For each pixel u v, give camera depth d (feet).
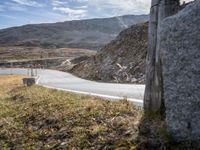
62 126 30.58
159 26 25.54
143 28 148.97
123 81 107.04
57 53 627.05
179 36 21.42
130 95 50.21
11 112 41.98
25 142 29.91
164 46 22.57
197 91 20.65
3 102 54.39
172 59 22.00
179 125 21.71
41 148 27.63
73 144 26.21
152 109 26.37
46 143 28.22
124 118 28.12
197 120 20.74
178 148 21.30
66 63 339.57
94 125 28.40
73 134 27.91
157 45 25.98
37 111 37.91
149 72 26.71
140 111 29.60
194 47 20.68
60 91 58.90
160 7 25.55
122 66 124.26
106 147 24.11
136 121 26.32
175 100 21.97
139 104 37.55
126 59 130.21
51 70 279.28
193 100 20.88
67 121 31.22
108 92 59.06
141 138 23.15
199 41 20.42
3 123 36.27
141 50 127.24
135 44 138.00
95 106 34.47
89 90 66.80
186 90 21.24
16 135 31.81
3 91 88.07
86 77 147.02
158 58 25.85
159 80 25.82
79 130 28.04
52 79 136.77
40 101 44.68
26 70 312.71
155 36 26.20
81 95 50.11
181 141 21.61
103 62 147.95
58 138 28.45
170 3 25.12
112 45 160.56
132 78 106.11
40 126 32.78
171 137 22.13
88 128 28.09
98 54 172.04
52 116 34.09
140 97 46.14
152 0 26.53
